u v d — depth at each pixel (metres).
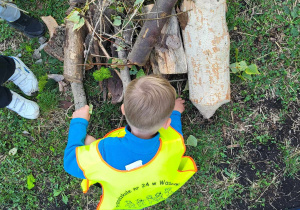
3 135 2.44
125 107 1.34
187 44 1.89
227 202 2.35
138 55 1.86
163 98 1.30
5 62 1.95
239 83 2.32
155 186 1.53
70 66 2.03
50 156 2.42
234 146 2.34
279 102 2.32
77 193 2.41
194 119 2.33
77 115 1.97
